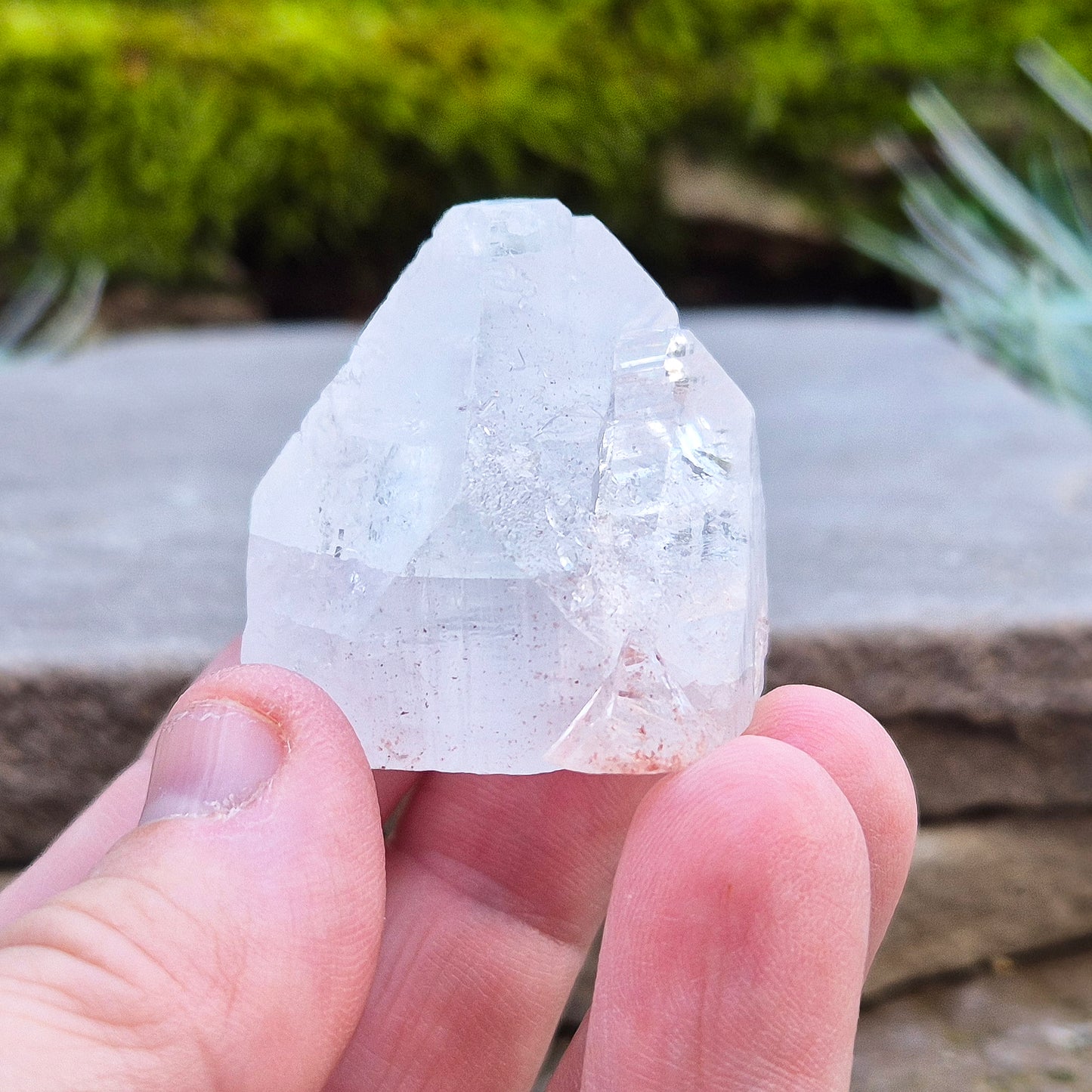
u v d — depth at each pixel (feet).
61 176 1.30
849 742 0.52
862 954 0.48
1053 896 0.73
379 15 1.36
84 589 0.72
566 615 0.47
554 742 0.47
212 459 0.92
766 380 1.09
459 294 0.48
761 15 1.32
